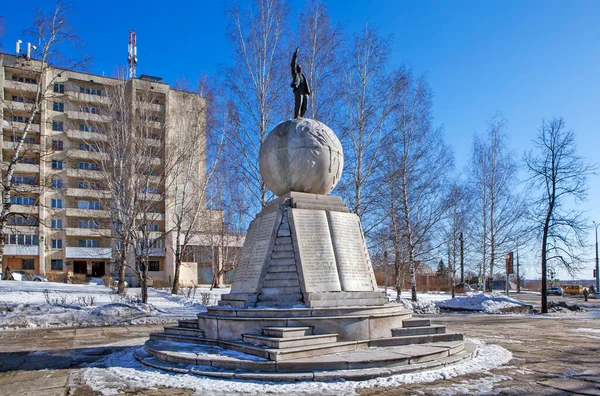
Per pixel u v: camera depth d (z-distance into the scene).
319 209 11.49
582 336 13.81
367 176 24.19
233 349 9.12
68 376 8.17
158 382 7.51
